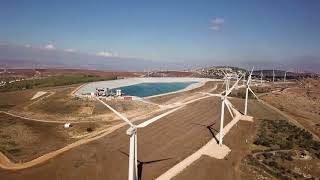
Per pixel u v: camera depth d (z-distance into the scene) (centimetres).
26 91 17375
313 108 17438
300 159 8400
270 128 11488
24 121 11250
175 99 17312
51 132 10044
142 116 12281
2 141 8875
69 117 11800
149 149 8444
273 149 9069
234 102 16975
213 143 9219
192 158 7900
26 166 7106
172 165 7369
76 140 9269
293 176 7288
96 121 11344
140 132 10006
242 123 12112
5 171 6825
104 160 7512
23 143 8869
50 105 13338
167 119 11994
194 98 17900
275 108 15975
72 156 7750
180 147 8750
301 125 12750
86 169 6962
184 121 11888
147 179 6531
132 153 5428
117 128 10350
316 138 10875
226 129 10969
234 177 6962
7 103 15200
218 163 7712
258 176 7088
